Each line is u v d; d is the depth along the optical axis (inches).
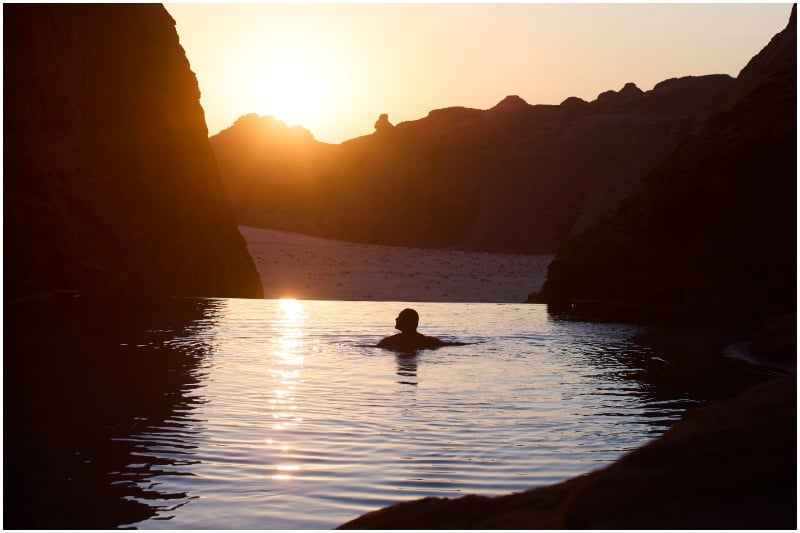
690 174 1031.0
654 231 1082.7
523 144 4330.7
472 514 151.1
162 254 1268.5
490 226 4097.0
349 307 964.6
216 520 210.8
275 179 4795.8
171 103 1432.1
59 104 1115.3
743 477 128.5
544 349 591.8
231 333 658.8
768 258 918.4
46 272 976.3
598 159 4148.6
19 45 1051.3
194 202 1406.3
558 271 1197.7
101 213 1133.7
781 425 130.4
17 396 368.8
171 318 772.0
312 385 417.7
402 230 4355.3
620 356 552.7
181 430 308.5
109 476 247.3
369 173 4677.7
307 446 286.7
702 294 980.6
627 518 125.3
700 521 121.1
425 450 283.6
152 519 210.8
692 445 132.3
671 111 4355.3
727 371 482.6
